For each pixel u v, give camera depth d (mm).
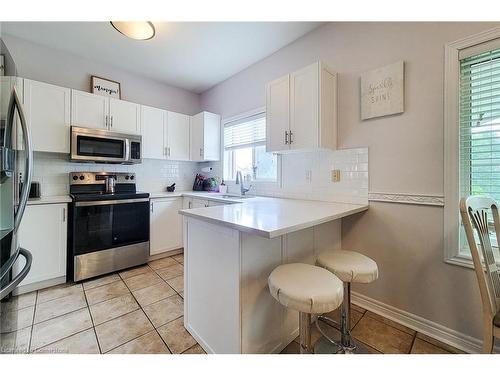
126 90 3189
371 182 1910
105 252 2494
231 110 3332
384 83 1796
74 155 2463
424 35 1621
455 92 1493
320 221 1360
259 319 1317
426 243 1641
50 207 2230
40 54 2570
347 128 2049
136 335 1575
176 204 3199
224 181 3457
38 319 1736
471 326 1466
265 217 1382
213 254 1387
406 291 1737
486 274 1183
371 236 1918
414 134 1677
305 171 2385
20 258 1488
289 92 2117
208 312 1429
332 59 2146
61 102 2445
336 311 1903
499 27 1352
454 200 1512
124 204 2648
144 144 3074
